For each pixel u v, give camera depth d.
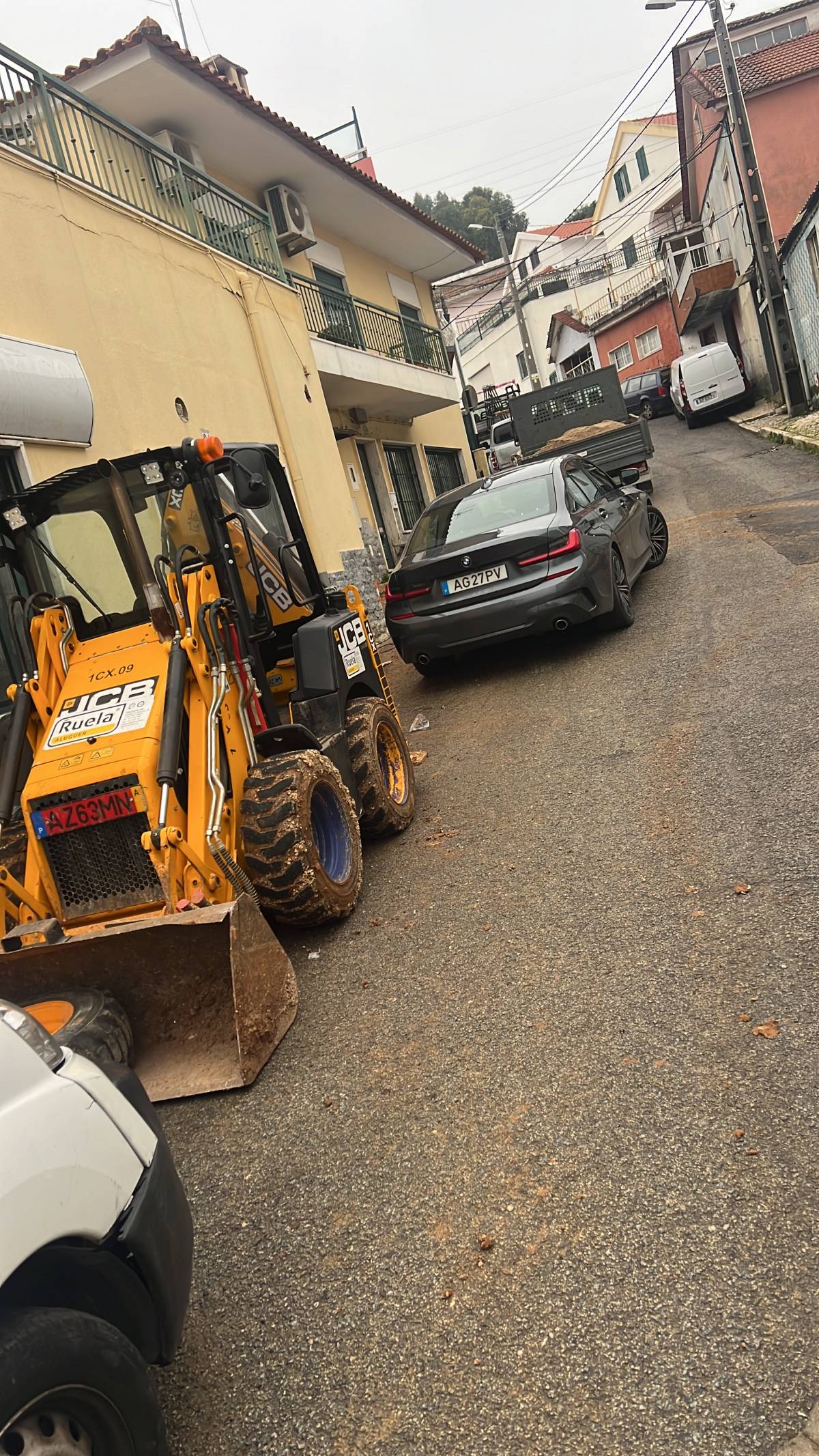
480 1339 2.35
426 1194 2.88
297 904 4.62
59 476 4.72
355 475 19.77
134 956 3.74
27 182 8.01
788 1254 2.36
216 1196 3.12
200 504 4.82
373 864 5.61
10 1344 1.67
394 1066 3.58
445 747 7.47
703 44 36.59
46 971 3.83
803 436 19.56
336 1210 2.92
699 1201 2.59
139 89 13.71
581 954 3.99
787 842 4.43
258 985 3.84
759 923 3.85
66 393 7.64
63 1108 2.02
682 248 36.47
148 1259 2.08
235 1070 3.69
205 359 10.76
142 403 9.20
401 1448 2.13
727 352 29.97
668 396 38.56
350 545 13.88
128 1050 3.70
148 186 10.70
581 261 58.38
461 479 26.69
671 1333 2.23
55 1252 1.90
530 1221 2.67
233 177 17.00
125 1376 1.87
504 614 8.32
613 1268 2.45
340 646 5.79
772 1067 3.02
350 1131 3.27
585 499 9.23
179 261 10.60
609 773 5.92
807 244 21.02
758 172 22.50
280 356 12.90
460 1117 3.19
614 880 4.56
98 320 8.72
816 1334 2.14
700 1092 3.00
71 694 4.58
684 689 7.06
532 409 21.11
